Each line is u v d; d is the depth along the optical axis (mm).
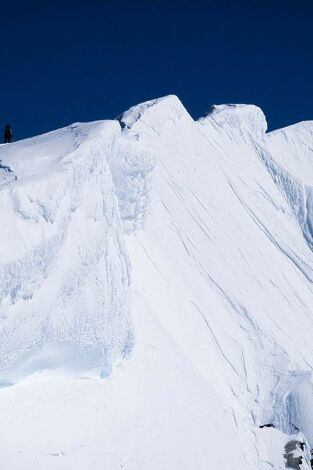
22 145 25156
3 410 19281
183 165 43719
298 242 51156
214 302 33812
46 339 20344
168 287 31094
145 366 24797
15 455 18500
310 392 30844
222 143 54062
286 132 64250
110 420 21516
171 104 46750
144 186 30531
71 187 21891
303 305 41688
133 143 28781
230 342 31984
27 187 20453
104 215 23688
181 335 29125
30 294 19781
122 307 23906
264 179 55781
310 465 27391
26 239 19734
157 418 23203
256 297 37500
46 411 20078
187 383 26203
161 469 21750
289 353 33969
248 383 30844
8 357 19203
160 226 35000
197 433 24406
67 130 26250
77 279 21531
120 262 24344
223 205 44594
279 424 29609
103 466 20188
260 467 26094
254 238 44719
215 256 37969
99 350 22266
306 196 56938
